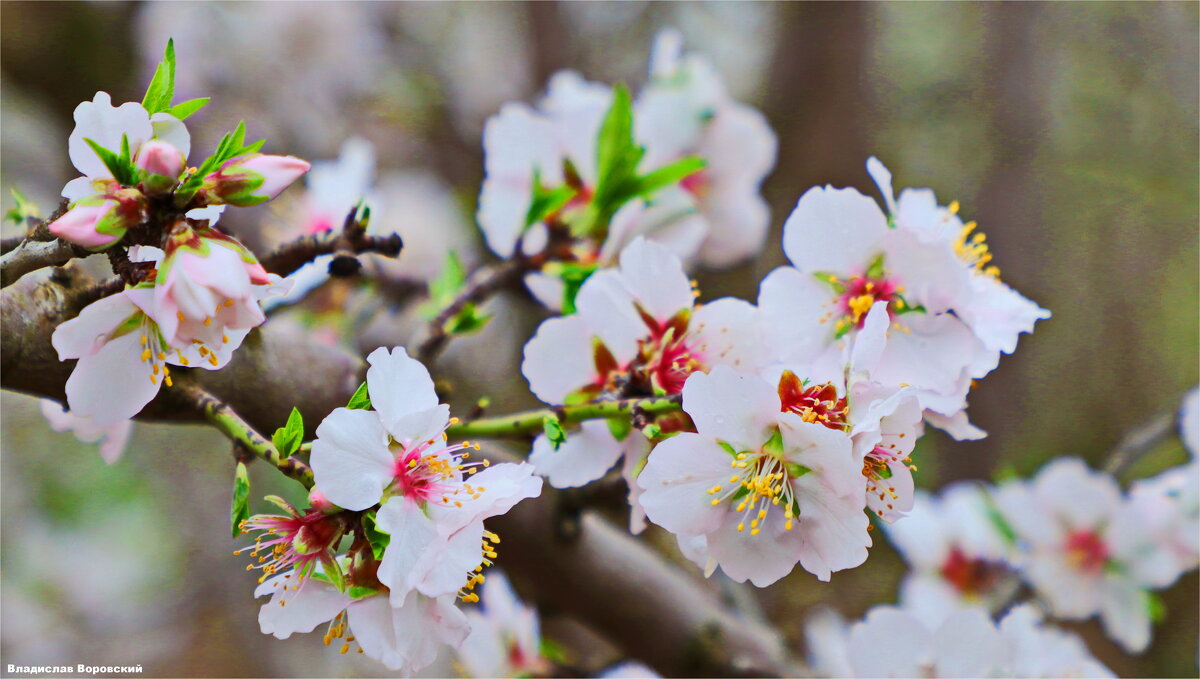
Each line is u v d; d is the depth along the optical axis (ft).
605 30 4.79
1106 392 4.65
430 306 1.93
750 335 1.66
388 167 4.04
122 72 3.43
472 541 1.54
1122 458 2.45
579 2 4.69
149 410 1.60
